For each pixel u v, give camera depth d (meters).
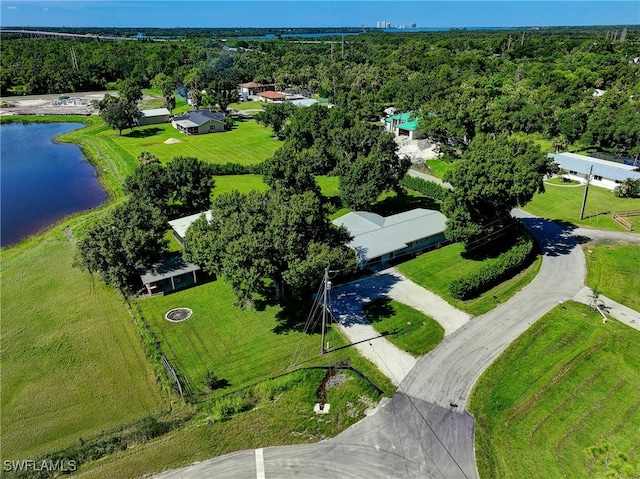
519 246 56.66
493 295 51.06
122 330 45.97
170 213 71.81
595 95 131.25
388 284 53.59
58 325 46.72
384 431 34.19
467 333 44.69
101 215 73.69
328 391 37.94
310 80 188.12
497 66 188.12
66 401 37.59
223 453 32.81
